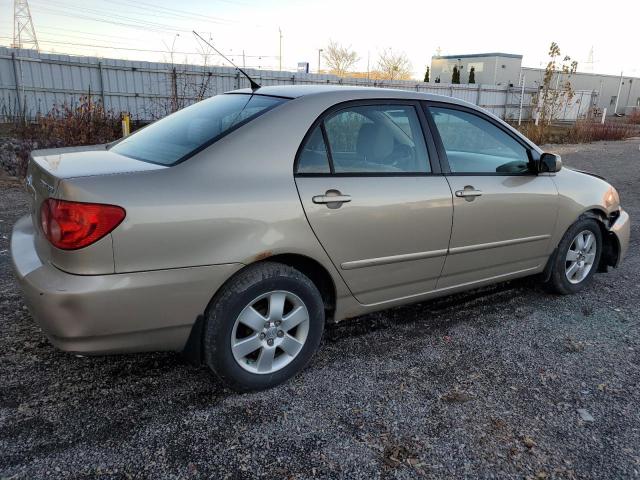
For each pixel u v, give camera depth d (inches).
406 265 129.2
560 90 989.8
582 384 120.4
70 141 394.6
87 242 89.0
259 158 107.0
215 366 105.5
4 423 97.8
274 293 109.1
